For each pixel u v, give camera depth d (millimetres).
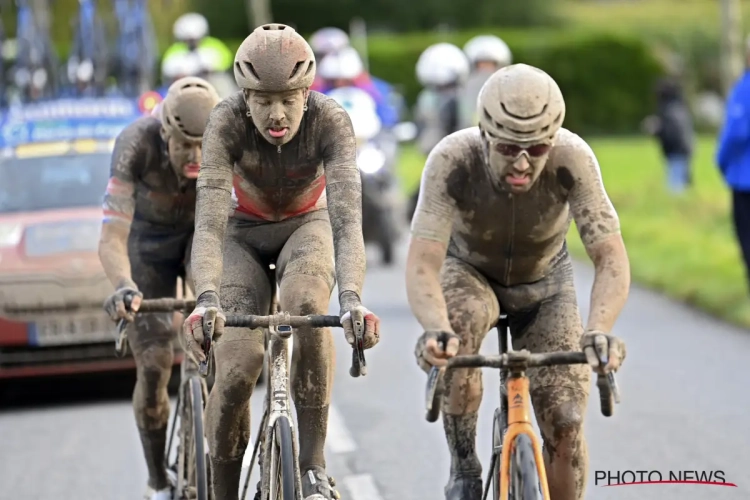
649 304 36469
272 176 14844
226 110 14578
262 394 25188
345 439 22531
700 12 151125
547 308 14852
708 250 43438
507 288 15055
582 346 12906
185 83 16750
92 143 29234
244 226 15516
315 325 13367
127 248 18172
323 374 14781
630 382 26359
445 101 44438
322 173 15156
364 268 13977
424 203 14328
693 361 28328
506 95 13164
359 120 44406
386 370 28438
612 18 157750
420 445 22016
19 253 25891
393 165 46656
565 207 14508
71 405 26859
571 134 14383
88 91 37812
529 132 13102
